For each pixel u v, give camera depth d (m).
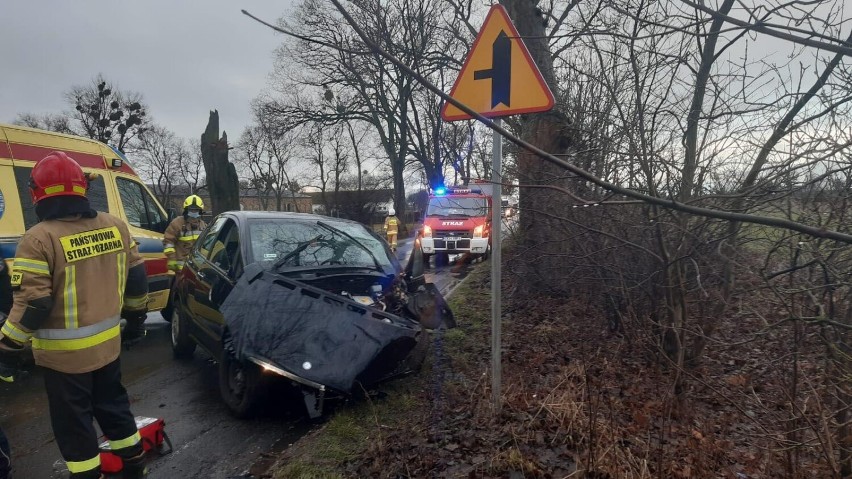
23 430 4.53
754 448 3.49
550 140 5.85
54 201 3.18
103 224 3.41
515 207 5.52
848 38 2.78
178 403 5.13
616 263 4.78
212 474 3.76
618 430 3.50
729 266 3.81
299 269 5.19
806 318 2.64
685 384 4.03
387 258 6.04
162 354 6.81
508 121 6.57
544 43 7.14
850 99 2.84
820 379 3.10
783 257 3.23
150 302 7.44
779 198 2.93
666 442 3.50
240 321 4.41
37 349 3.13
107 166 7.18
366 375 4.55
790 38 1.82
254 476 3.70
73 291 3.15
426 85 1.88
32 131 6.17
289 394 5.17
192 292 5.99
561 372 4.82
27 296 2.98
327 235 5.87
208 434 4.42
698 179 3.93
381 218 44.78
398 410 4.49
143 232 7.45
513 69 3.48
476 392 4.51
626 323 4.80
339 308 4.59
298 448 3.97
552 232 5.88
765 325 3.04
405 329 4.61
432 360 5.55
